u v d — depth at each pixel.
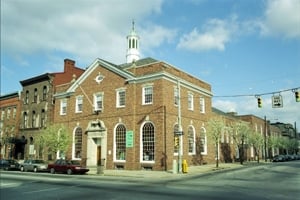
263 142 69.88
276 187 18.70
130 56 49.50
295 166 43.16
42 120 50.59
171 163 34.97
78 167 31.66
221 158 51.50
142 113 36.50
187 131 39.69
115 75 39.56
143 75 37.03
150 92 36.47
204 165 41.88
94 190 17.61
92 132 40.69
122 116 37.94
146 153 35.66
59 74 50.81
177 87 38.00
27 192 17.09
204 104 44.62
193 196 14.77
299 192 16.38
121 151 37.62
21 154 53.47
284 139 94.44
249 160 67.88
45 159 46.16
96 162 40.28
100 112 40.28
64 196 15.38
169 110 36.03
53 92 49.59
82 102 42.91
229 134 55.97
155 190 17.28
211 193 15.88
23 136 53.12
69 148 42.91
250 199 13.84
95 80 41.75
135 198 14.24
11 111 57.94
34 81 53.19
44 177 27.38
